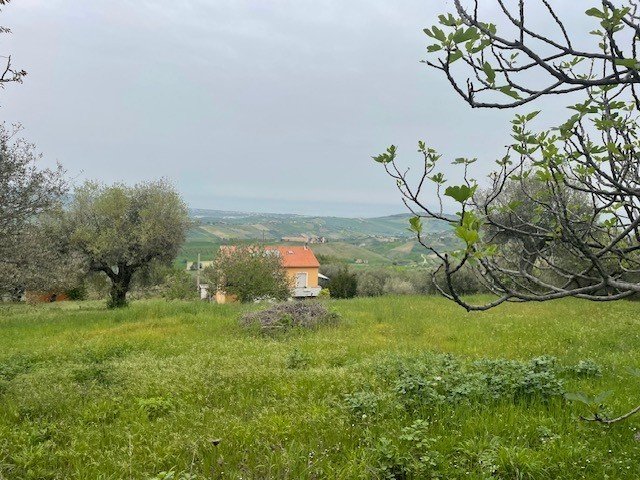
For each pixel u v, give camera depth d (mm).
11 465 5781
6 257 18688
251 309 21406
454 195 2270
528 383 7629
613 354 10688
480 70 2408
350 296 37250
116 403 8125
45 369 10875
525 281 3695
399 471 5441
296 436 6484
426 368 9172
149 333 16375
